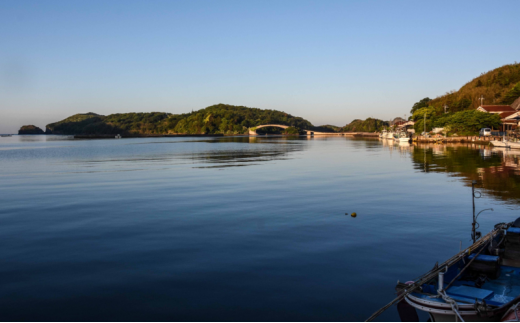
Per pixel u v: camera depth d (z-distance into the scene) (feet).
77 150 361.92
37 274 46.09
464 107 496.64
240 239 59.21
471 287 33.94
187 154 276.82
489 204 83.61
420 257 50.60
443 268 35.65
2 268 48.08
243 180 126.82
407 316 34.32
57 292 41.19
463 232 62.39
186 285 42.55
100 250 54.65
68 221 71.51
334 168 162.91
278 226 66.64
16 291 41.50
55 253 53.52
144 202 89.30
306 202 87.30
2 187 117.80
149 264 49.01
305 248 54.70
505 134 336.70
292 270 46.52
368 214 75.00
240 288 41.63
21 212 79.71
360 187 109.09
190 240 58.95
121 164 197.36
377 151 280.31
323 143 481.05
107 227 67.00
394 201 87.81
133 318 35.58
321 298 39.09
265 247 55.31
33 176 147.54
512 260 40.78
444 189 104.22
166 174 147.95
